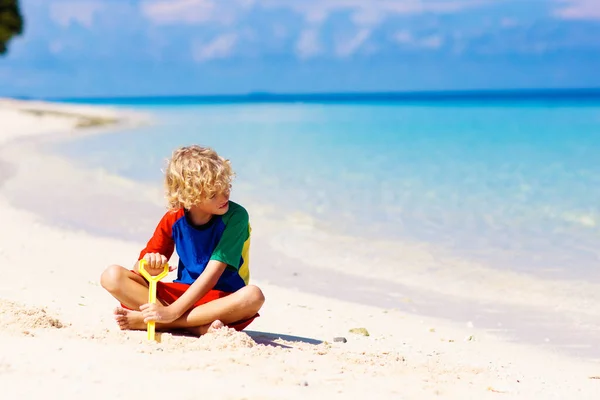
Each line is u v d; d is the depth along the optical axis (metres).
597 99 93.94
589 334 5.57
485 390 3.72
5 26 51.09
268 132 29.69
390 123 34.84
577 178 14.27
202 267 4.48
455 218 10.35
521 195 12.28
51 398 2.96
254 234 9.36
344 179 14.55
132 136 27.66
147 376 3.31
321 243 8.88
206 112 54.66
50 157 18.86
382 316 5.91
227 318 4.38
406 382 3.68
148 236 9.15
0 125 31.05
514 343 5.30
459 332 5.54
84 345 3.78
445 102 86.25
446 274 7.48
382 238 9.12
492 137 24.91
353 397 3.30
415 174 15.28
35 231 8.98
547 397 3.74
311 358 3.99
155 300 4.34
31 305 4.88
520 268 7.64
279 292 6.63
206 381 3.30
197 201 4.23
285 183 14.00
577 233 9.23
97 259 7.46
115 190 13.07
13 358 3.43
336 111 54.47
